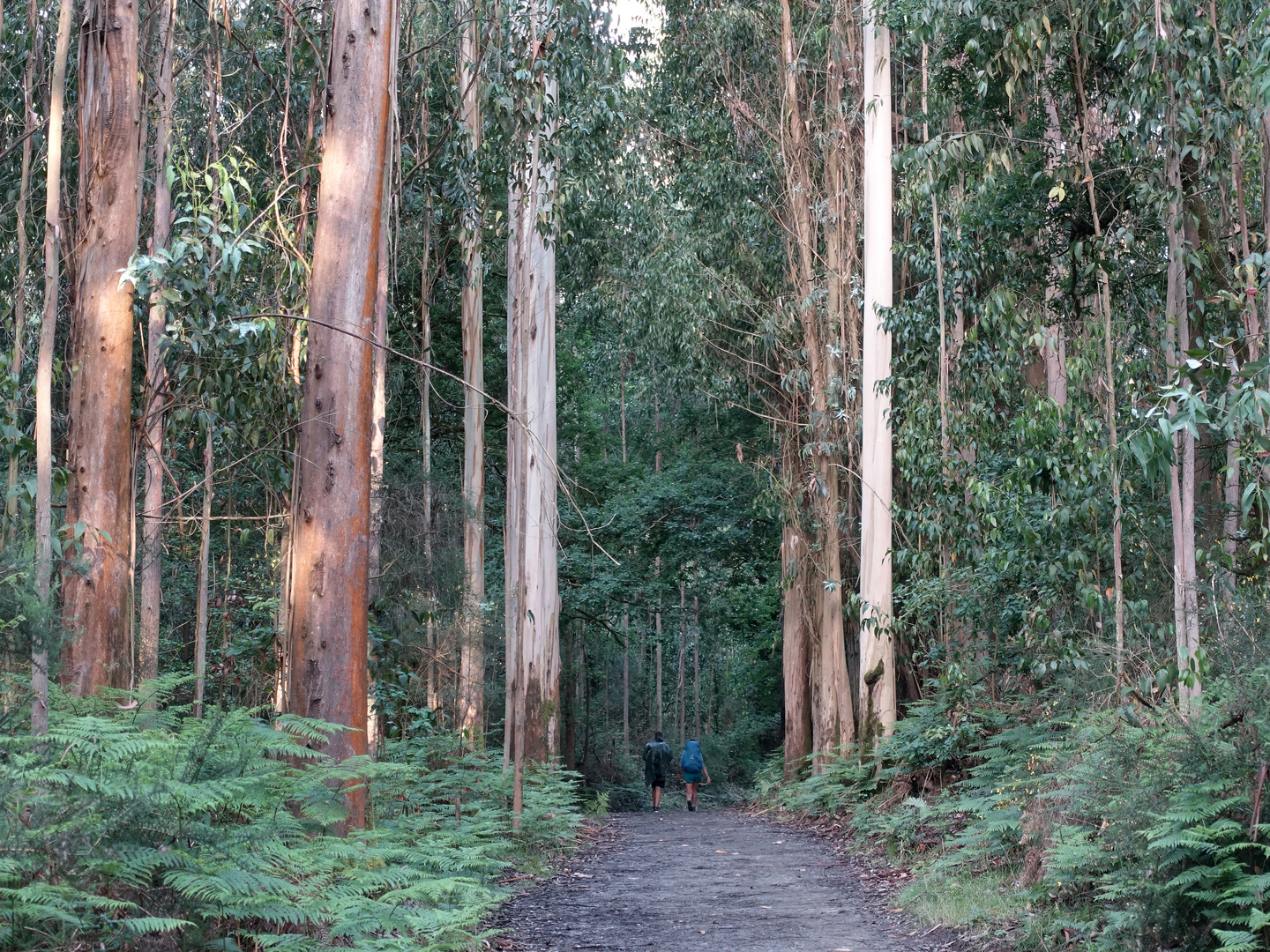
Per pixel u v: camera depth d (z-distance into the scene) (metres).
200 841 4.93
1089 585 8.62
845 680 20.09
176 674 6.29
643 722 42.31
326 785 7.25
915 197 11.77
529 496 15.01
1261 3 7.87
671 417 32.09
